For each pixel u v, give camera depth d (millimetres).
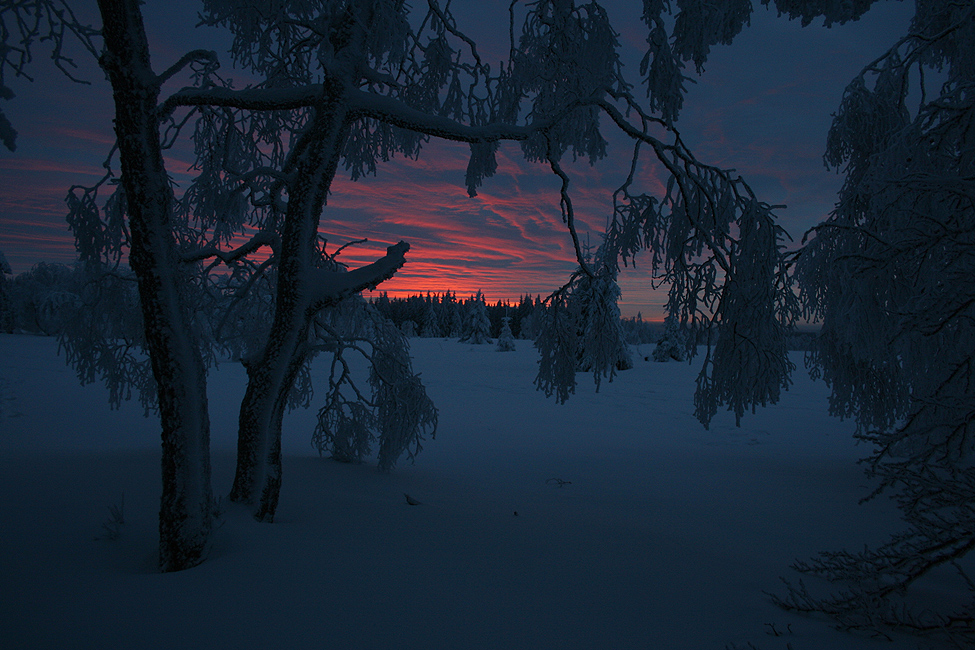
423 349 37719
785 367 4344
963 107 4762
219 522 3359
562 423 12289
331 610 2230
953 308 3020
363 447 7098
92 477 4965
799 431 11281
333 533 3514
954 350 4441
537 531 4137
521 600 2490
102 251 4449
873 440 2701
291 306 3830
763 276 4289
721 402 4480
